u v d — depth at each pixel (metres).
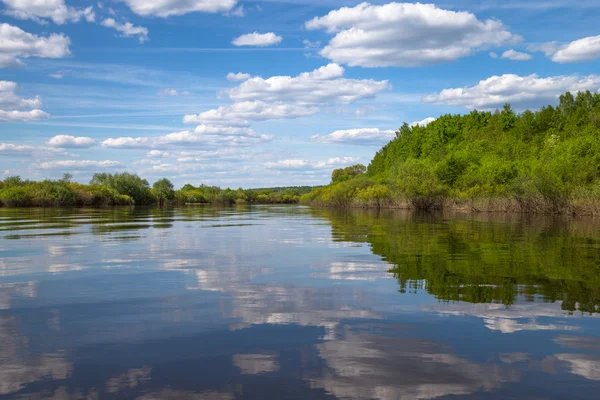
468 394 3.19
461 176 50.56
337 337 4.45
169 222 26.06
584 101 81.44
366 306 5.71
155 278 7.73
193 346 4.18
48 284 7.18
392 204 61.31
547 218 30.92
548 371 3.61
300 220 29.06
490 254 10.81
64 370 3.61
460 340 4.36
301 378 3.45
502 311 5.45
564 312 5.40
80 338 4.42
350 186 72.50
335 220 29.05
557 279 7.52
